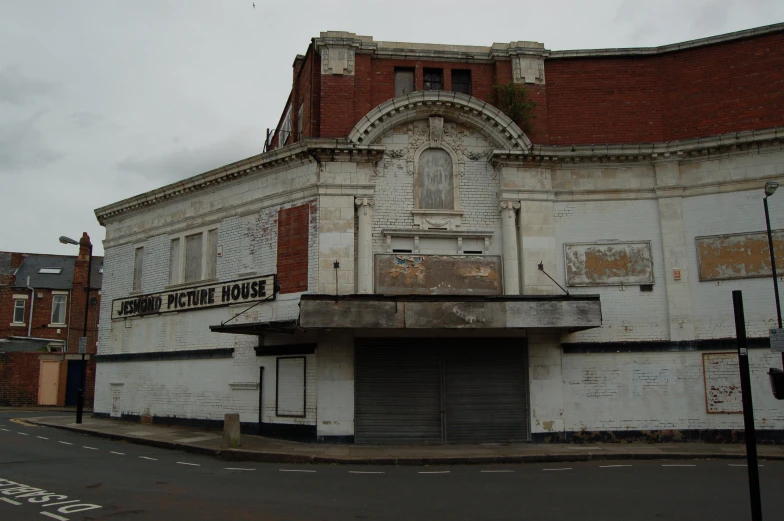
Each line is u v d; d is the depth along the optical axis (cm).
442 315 1738
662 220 2023
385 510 992
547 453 1656
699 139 2002
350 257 1941
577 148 2023
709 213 2003
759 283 1936
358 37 2128
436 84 2156
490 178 2062
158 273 2511
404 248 1994
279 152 2050
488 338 1950
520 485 1240
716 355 1938
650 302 1992
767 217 1809
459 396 1909
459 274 1967
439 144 2056
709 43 2120
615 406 1941
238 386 2112
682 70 2145
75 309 4825
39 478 1270
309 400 1894
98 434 2117
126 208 2666
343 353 1897
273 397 2008
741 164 1998
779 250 1939
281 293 2030
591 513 977
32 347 4347
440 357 1922
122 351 2606
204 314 2286
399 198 2017
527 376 1942
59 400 4016
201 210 2370
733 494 1138
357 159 1995
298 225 2030
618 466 1524
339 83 2062
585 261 2017
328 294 1780
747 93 2075
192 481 1259
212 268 2317
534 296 1777
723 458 1656
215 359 2214
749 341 1919
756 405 1898
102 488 1162
